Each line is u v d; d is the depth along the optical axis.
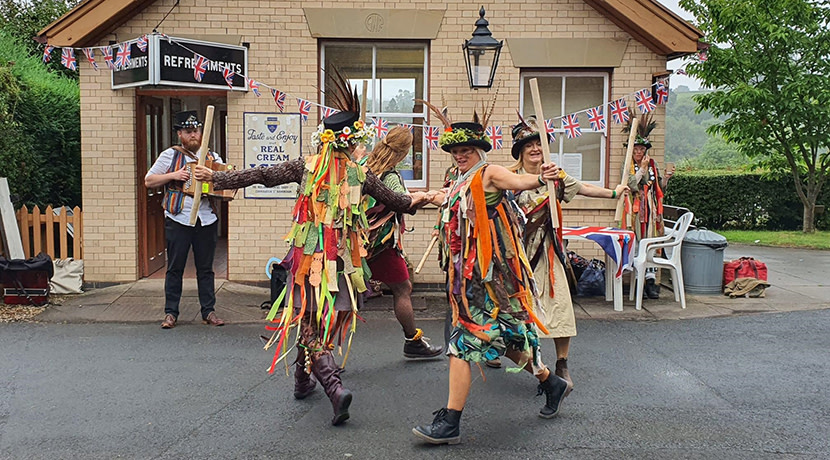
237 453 4.31
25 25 16.45
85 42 8.51
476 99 8.98
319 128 4.81
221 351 6.40
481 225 4.34
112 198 8.74
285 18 8.79
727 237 16.14
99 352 6.34
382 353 6.37
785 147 15.96
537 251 5.05
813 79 14.61
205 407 5.05
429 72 9.02
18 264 7.80
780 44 14.65
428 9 8.88
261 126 8.84
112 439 4.50
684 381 5.64
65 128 10.20
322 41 8.95
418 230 9.02
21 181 9.17
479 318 4.36
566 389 4.95
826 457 4.27
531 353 4.57
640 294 8.06
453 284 4.43
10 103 8.97
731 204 18.31
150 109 9.33
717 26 15.12
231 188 4.75
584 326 7.37
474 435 4.59
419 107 9.13
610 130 9.08
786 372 5.88
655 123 8.80
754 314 7.89
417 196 5.02
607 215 9.12
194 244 7.23
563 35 8.95
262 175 4.75
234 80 8.70
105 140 8.70
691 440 4.51
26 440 4.48
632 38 8.96
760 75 15.36
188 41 8.26
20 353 6.29
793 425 4.77
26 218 8.63
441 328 7.31
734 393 5.38
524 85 9.21
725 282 8.92
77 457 4.25
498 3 8.91
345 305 4.76
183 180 6.94
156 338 6.80
